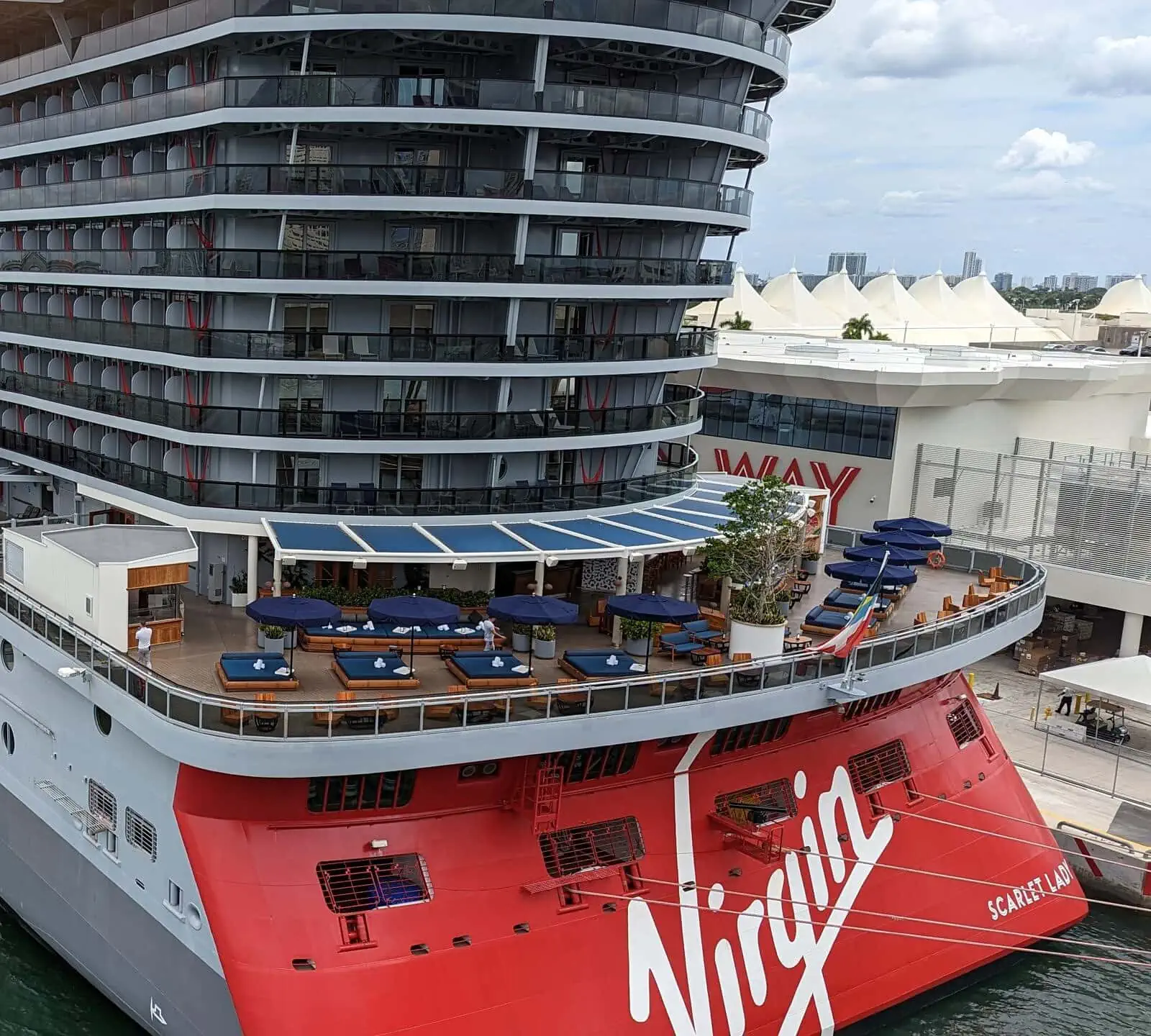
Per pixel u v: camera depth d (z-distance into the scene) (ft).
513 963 93.04
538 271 119.24
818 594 142.92
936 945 118.52
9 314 154.51
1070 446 243.81
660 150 129.59
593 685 94.48
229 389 120.78
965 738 134.62
